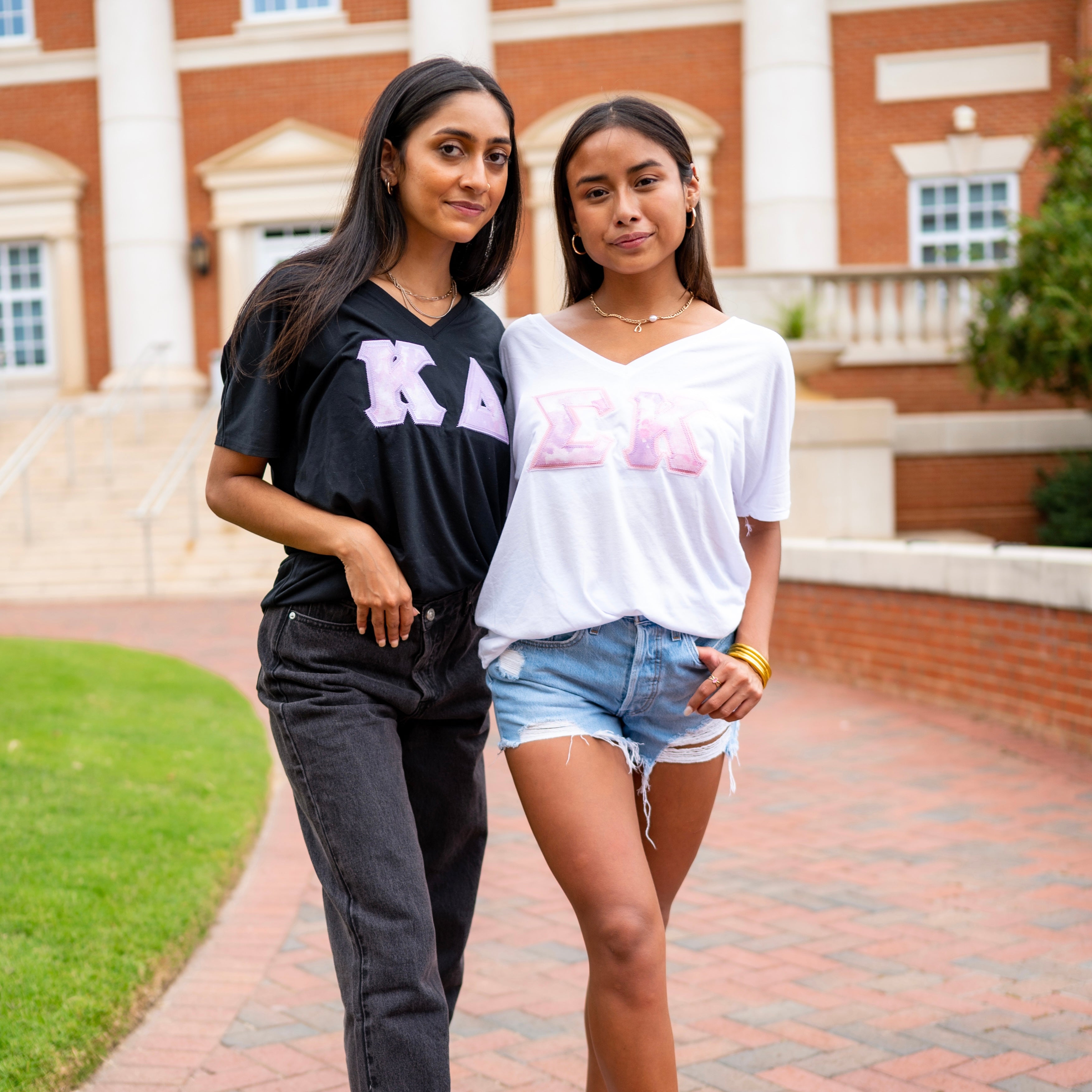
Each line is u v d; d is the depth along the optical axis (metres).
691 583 2.24
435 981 2.08
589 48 19.17
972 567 6.93
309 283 2.17
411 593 2.16
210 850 4.40
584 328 2.41
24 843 4.17
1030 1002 3.38
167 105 20.30
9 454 17.70
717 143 18.86
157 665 8.51
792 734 6.86
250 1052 3.10
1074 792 5.52
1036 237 10.97
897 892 4.33
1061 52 18.17
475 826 2.48
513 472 2.34
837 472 11.62
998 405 14.98
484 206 2.27
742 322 2.39
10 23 20.98
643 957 2.06
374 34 19.89
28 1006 2.99
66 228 20.81
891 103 18.47
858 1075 2.97
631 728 2.33
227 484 2.22
